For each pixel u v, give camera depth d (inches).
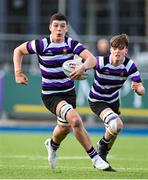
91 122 2117.4
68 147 1520.7
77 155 1323.8
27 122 2137.1
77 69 889.5
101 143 990.4
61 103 909.2
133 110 2092.8
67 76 916.0
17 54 933.8
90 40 2293.3
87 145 924.0
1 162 1151.0
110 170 951.6
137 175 927.7
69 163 1152.2
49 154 971.9
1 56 2301.9
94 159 935.7
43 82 933.8
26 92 2114.9
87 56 908.6
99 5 3061.0
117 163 1174.3
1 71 2119.8
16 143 1609.3
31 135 1881.2
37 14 3019.2
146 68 2198.6
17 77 927.0
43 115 2140.7
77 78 895.7
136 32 3036.4
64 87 928.3
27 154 1332.4
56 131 951.6
